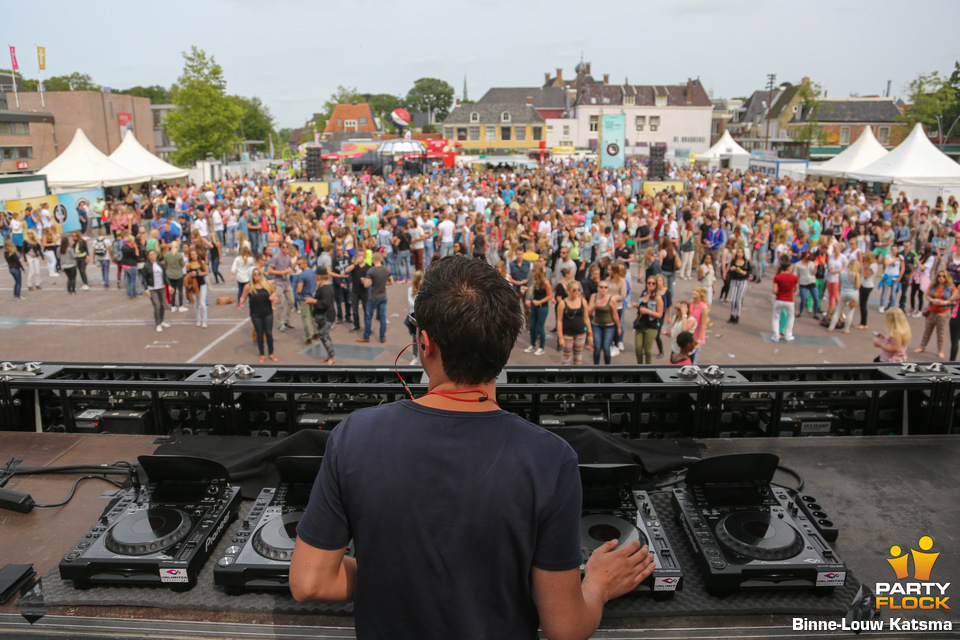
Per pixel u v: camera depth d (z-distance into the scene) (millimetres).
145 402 3648
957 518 2688
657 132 75375
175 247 13719
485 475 1149
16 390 3574
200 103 46344
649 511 2561
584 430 3191
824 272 12945
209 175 43406
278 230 20844
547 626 1159
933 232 17656
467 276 1252
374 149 56344
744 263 12609
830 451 3264
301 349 11336
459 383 1251
